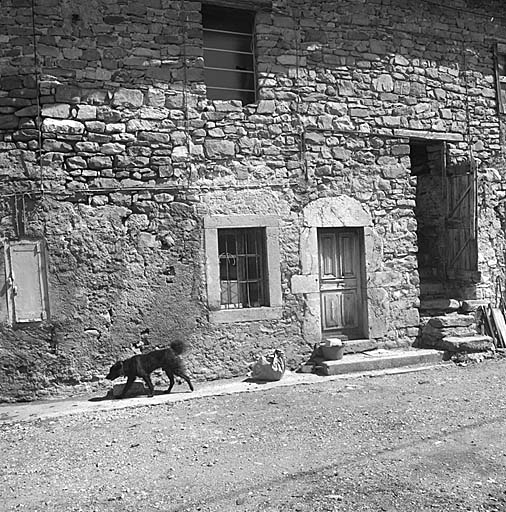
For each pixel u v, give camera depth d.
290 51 7.60
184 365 6.61
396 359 7.56
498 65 9.10
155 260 6.97
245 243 7.50
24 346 6.52
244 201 7.33
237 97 7.59
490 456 4.33
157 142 7.00
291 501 3.65
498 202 9.02
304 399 6.17
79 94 6.70
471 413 5.44
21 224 6.53
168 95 7.06
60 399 6.51
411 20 8.34
